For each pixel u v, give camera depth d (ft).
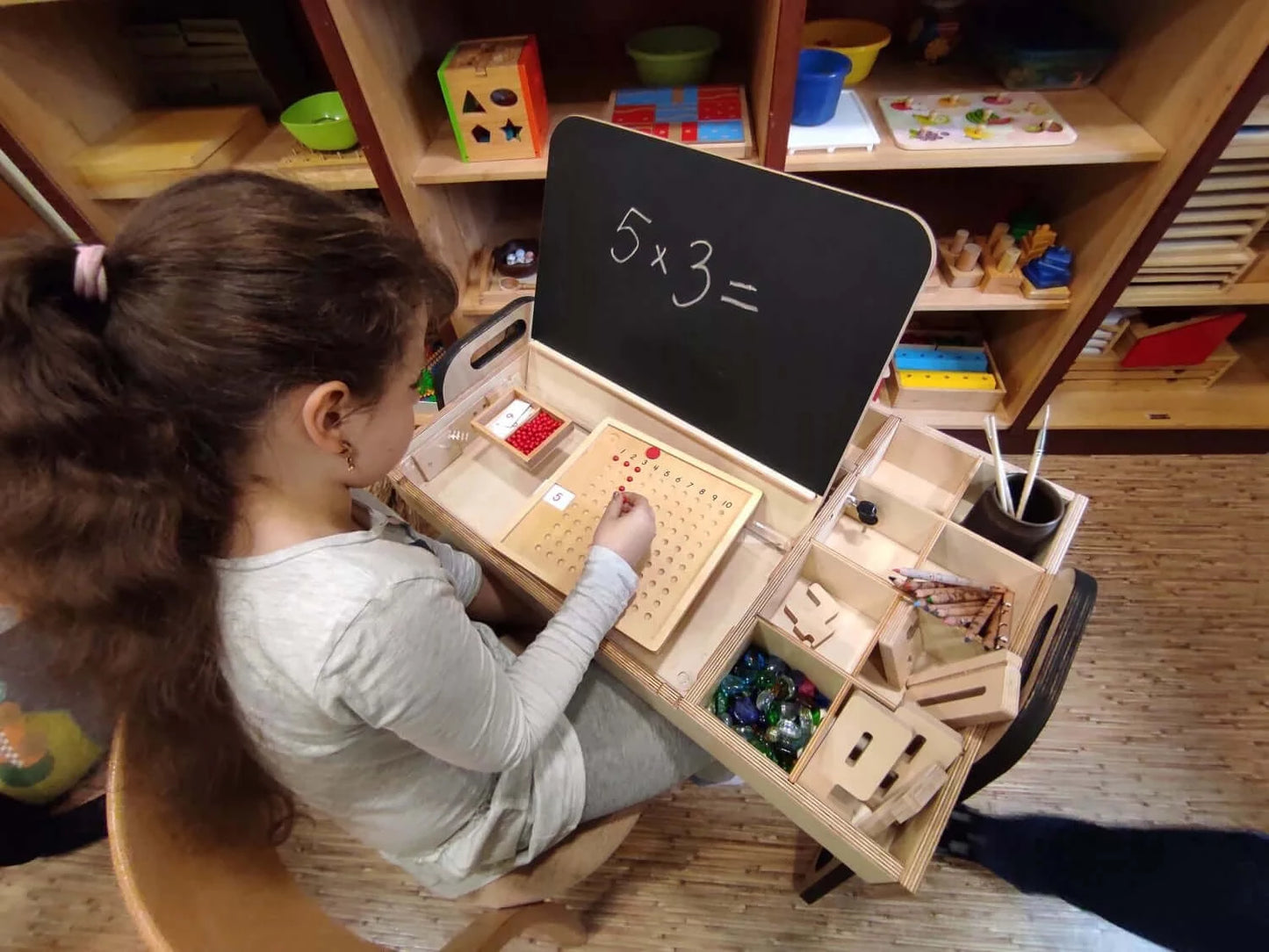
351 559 1.69
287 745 1.77
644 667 2.54
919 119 3.72
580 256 3.06
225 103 4.33
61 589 1.48
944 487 3.24
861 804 2.42
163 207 1.44
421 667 1.69
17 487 1.35
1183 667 4.20
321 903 3.72
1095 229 3.96
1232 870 3.46
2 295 1.28
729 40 4.40
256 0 4.00
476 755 1.93
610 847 2.66
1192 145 3.25
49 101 3.72
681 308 2.84
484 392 3.35
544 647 2.31
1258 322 5.32
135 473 1.41
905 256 2.25
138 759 1.60
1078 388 5.14
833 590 2.98
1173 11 3.29
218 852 1.72
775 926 3.52
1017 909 3.48
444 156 3.99
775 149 3.54
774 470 2.86
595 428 3.34
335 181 3.92
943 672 2.60
